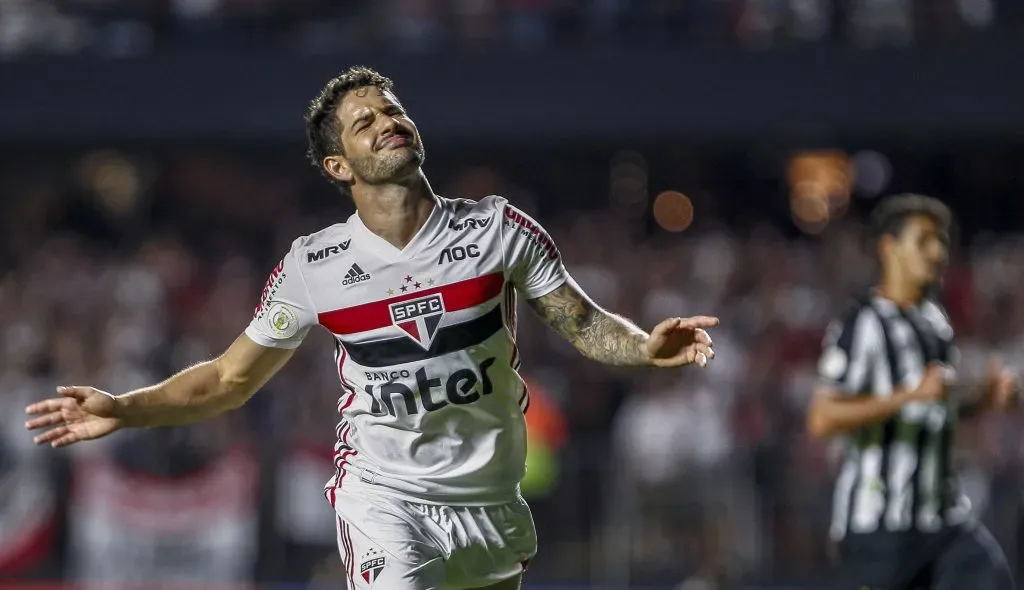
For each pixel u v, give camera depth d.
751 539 33.09
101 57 41.12
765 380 35.59
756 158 47.34
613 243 40.91
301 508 33.16
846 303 38.72
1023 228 46.84
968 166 47.50
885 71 40.22
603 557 33.19
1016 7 40.97
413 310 14.10
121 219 45.62
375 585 14.12
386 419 14.34
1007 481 32.47
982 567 20.25
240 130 41.16
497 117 40.78
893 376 20.80
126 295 39.22
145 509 32.94
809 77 40.41
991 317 37.69
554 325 14.70
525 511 15.13
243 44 41.88
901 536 20.42
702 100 40.53
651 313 38.38
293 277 14.45
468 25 41.56
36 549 32.75
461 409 14.27
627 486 33.38
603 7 41.31
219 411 15.17
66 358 36.31
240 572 32.91
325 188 45.75
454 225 14.23
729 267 39.50
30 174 46.00
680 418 33.53
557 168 47.00
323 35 41.97
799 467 33.47
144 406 14.73
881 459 20.55
